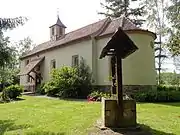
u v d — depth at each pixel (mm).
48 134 7520
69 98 20156
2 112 12766
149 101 17203
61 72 20812
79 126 8273
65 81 20250
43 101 18156
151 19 32188
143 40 19406
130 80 18797
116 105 7746
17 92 21719
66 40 25500
